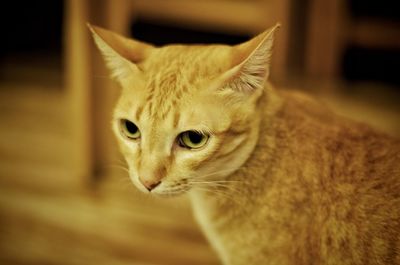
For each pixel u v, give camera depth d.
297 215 0.48
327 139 0.49
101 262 0.71
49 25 1.34
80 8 0.75
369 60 1.20
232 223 0.50
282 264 0.49
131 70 0.49
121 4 0.78
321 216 0.48
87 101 0.80
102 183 0.83
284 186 0.48
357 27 1.06
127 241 0.74
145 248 0.73
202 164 0.47
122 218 0.77
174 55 0.49
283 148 0.49
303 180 0.48
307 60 1.10
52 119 1.01
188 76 0.47
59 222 0.77
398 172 0.47
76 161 0.83
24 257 0.72
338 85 1.09
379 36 1.05
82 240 0.74
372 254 0.46
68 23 0.78
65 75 1.18
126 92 0.49
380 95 1.07
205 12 0.86
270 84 0.51
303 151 0.49
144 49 0.51
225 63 0.47
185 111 0.46
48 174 0.85
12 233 0.75
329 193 0.48
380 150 0.49
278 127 0.49
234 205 0.50
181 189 0.48
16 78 1.17
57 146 0.92
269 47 0.45
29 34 1.32
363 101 1.04
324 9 1.05
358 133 0.50
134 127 0.48
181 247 0.73
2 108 1.04
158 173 0.47
